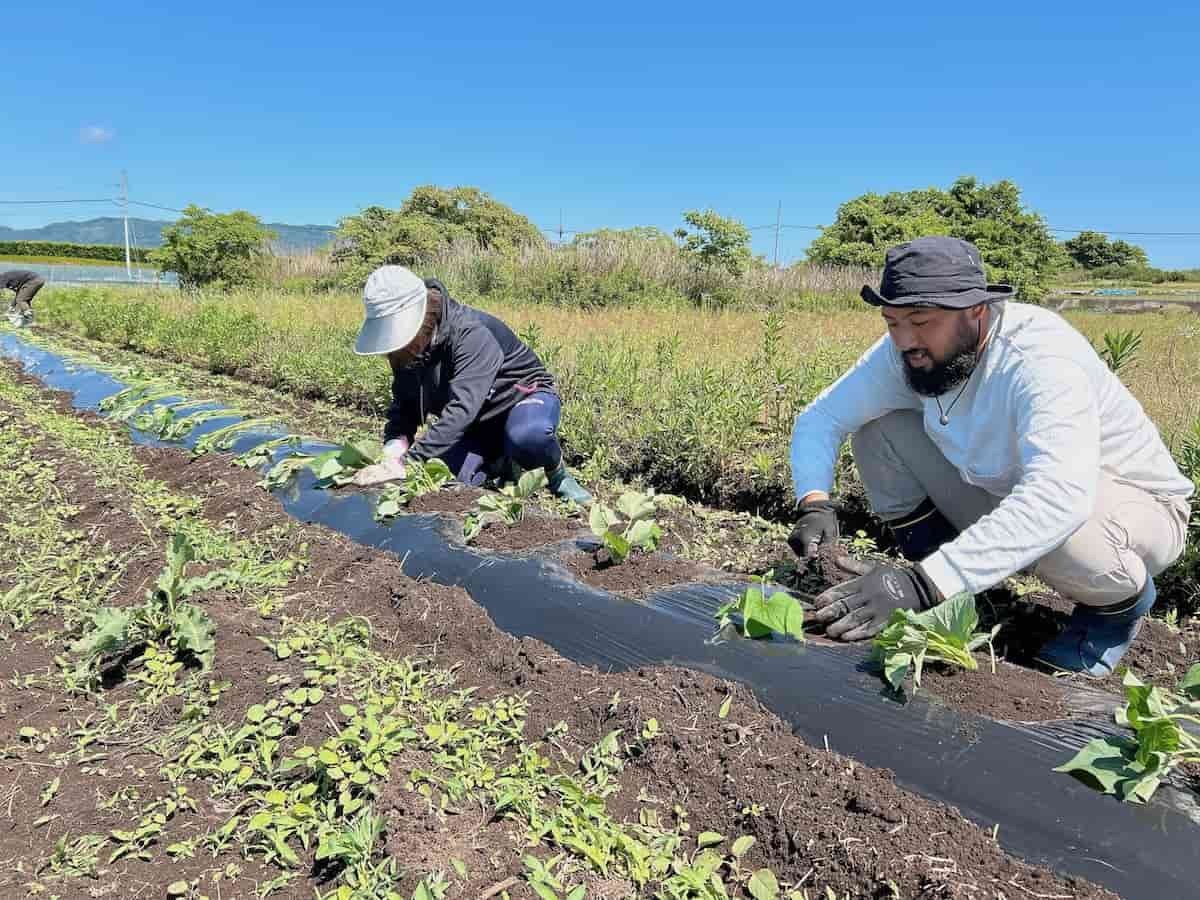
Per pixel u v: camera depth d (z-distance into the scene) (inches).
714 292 815.1
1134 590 108.3
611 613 119.6
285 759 85.2
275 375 413.1
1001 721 89.6
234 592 134.6
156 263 1086.4
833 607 106.7
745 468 216.1
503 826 78.3
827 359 278.8
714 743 89.4
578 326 522.0
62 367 441.1
